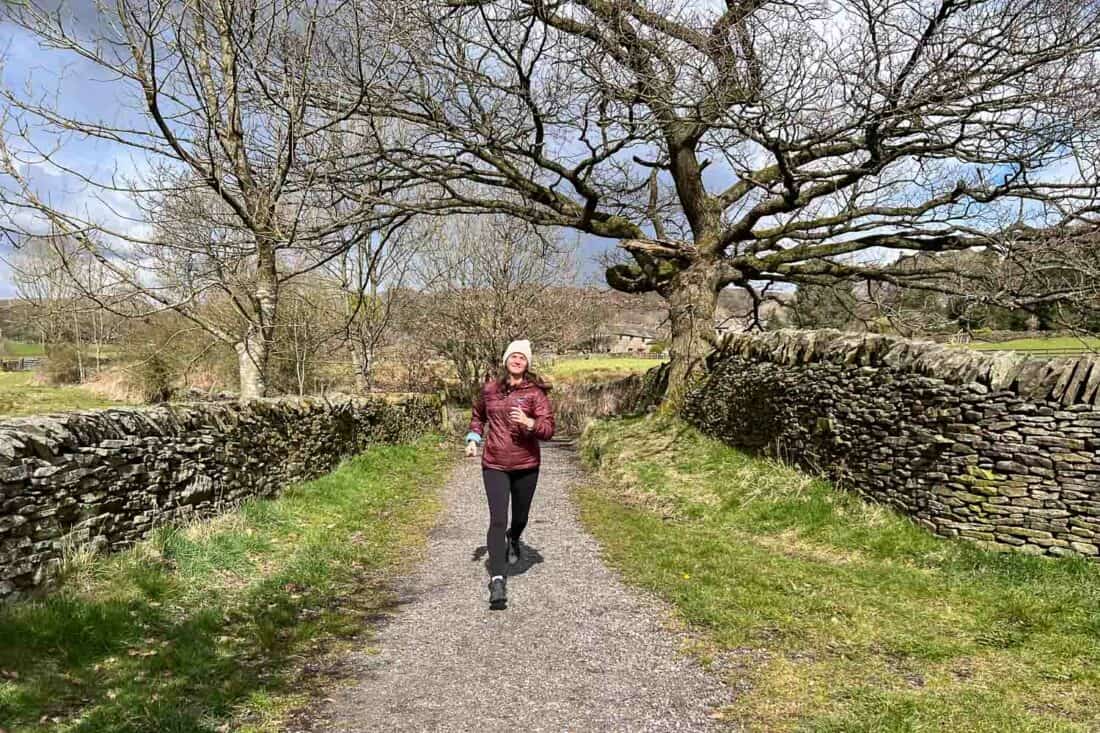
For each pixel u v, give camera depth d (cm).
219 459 673
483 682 378
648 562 616
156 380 2302
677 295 1462
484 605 514
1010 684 358
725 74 991
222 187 753
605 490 1080
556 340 2700
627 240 1405
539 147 1238
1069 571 518
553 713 340
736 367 1138
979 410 600
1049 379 565
